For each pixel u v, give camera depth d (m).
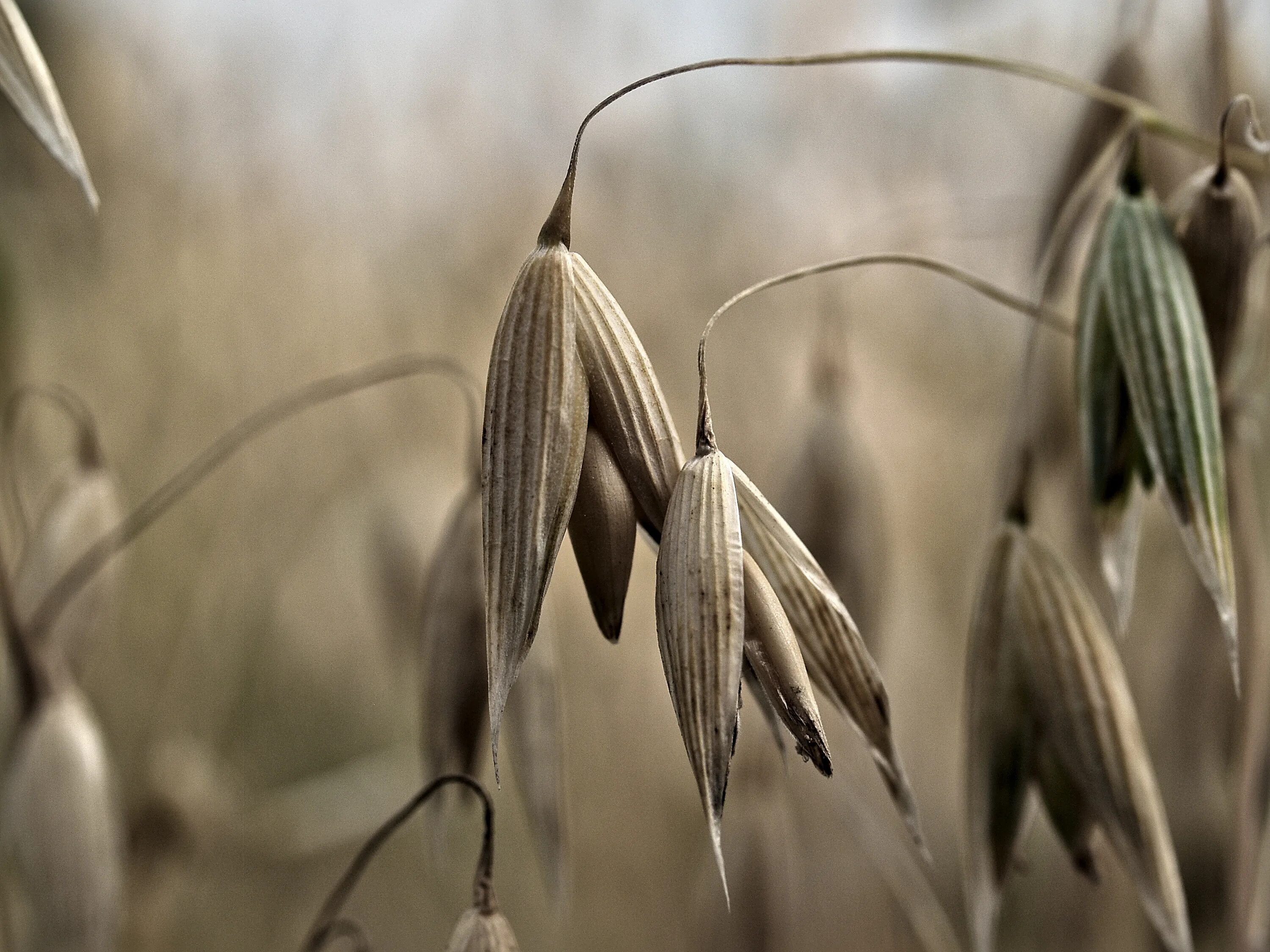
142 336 0.34
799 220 0.38
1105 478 0.17
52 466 0.30
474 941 0.16
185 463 0.34
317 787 0.29
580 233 0.38
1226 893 0.23
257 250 0.37
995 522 0.19
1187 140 0.17
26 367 0.28
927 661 0.32
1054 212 0.20
